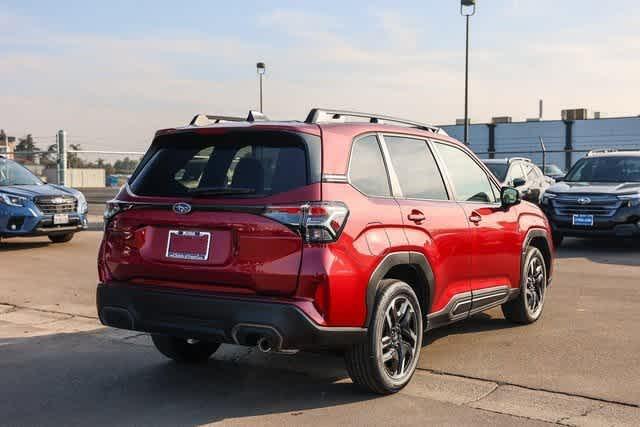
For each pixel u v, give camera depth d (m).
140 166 4.97
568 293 8.56
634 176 13.35
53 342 6.43
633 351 5.94
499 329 6.77
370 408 4.59
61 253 12.18
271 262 4.25
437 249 5.28
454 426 4.27
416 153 5.47
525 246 6.72
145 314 4.60
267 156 4.52
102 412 4.57
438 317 5.38
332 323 4.30
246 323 4.24
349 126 4.85
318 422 4.34
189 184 4.66
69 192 13.09
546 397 4.80
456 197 5.80
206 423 4.36
